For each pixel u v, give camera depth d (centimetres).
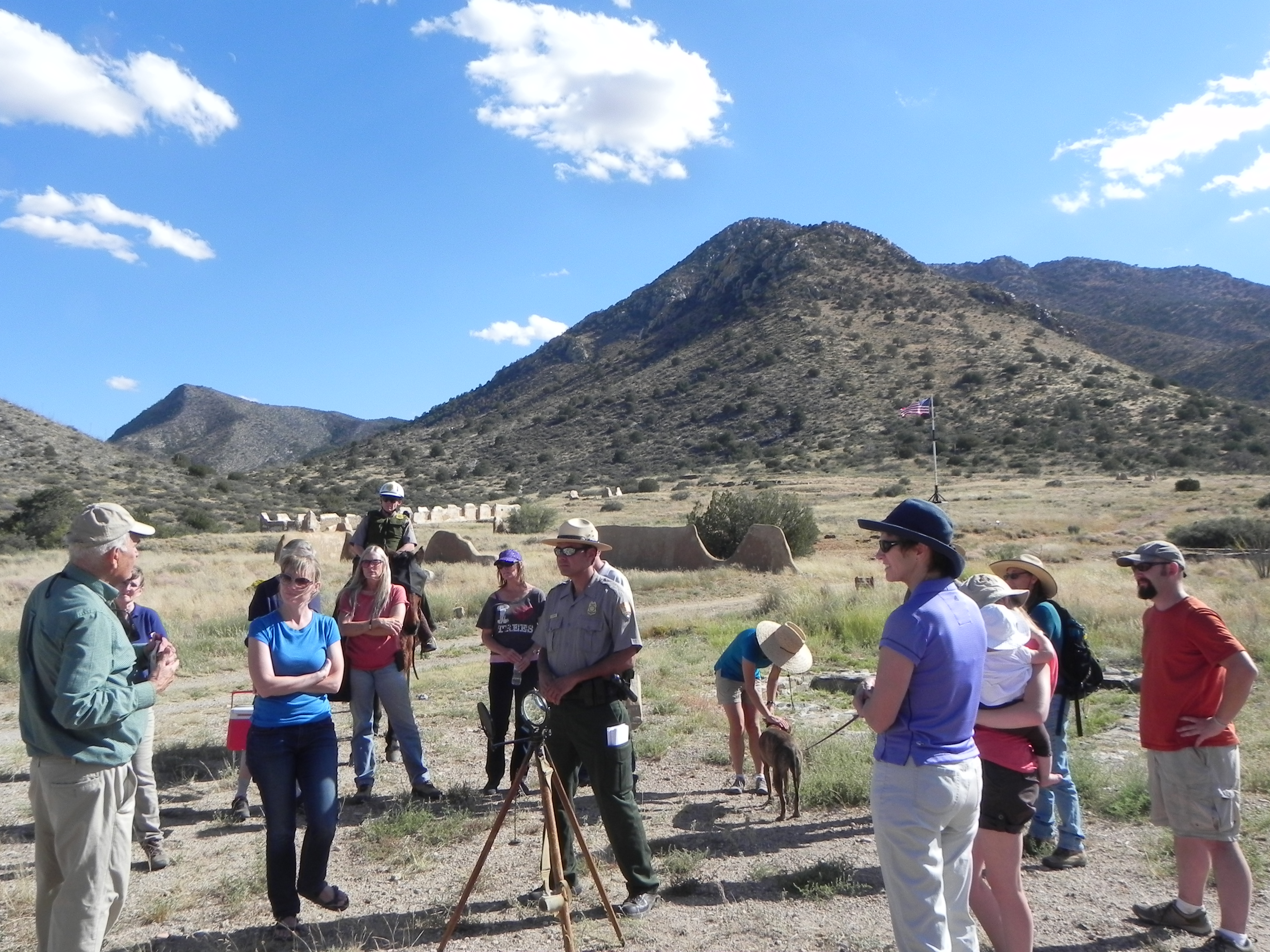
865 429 10350
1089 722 888
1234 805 441
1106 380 11031
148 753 579
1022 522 4522
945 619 342
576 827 464
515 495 9762
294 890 480
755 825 629
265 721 488
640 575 2580
